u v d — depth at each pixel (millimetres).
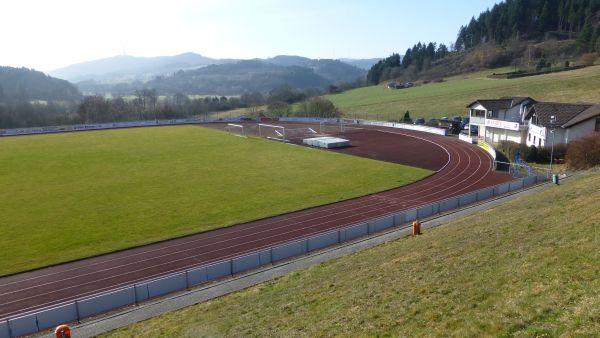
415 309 16234
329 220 44938
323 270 27469
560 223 22656
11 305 29297
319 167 69875
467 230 28219
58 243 39594
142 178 63406
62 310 24562
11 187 58969
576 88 125000
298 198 52625
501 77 168250
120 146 89938
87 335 22703
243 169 68875
